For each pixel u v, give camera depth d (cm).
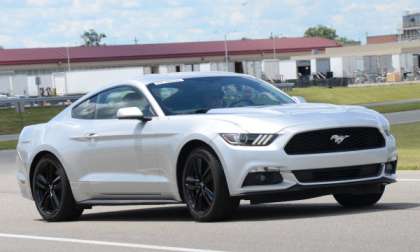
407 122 4100
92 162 1163
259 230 945
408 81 10806
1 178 2123
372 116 1044
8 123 5584
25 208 1411
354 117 1020
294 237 884
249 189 984
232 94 1126
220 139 1000
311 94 7900
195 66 9806
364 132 1016
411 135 3322
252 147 984
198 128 1026
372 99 7312
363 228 916
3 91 8781
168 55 13338
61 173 1199
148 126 1094
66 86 8331
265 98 1135
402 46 11762
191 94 1120
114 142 1135
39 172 1234
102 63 12912
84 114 1210
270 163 977
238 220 1037
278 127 986
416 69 11781
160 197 1092
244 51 14012
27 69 12500
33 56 12562
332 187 995
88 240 970
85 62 12775
